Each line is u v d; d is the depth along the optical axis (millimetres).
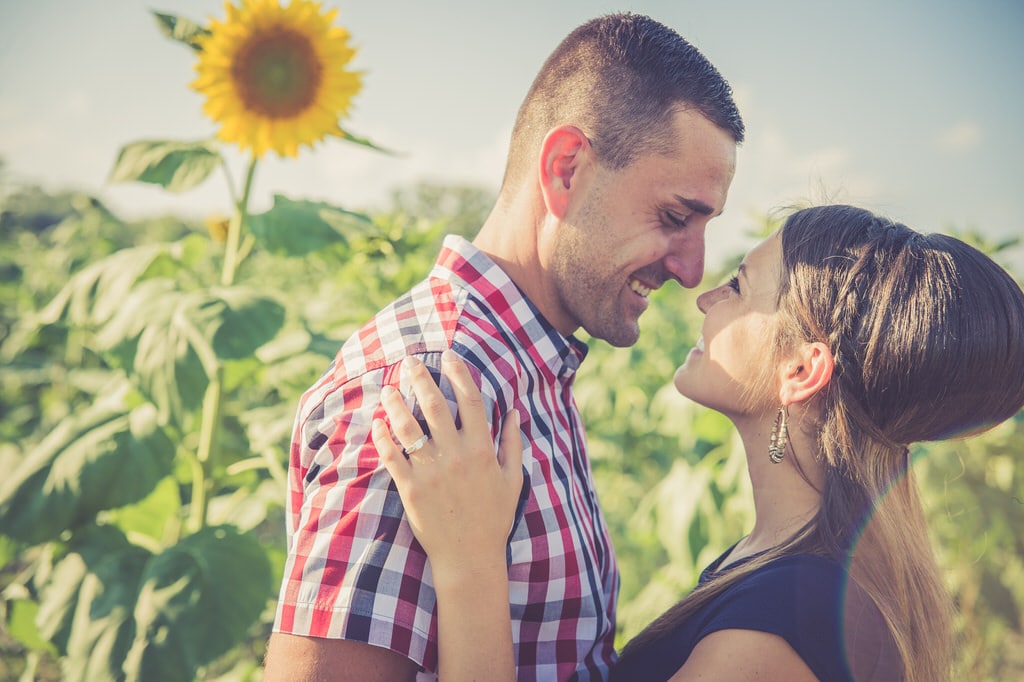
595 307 1479
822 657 1216
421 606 1158
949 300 1366
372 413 1212
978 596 3438
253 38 2113
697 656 1283
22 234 6082
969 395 1369
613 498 4387
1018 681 3625
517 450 1254
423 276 3082
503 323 1400
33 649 2500
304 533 1180
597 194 1429
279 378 2574
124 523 2531
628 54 1423
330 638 1126
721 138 1445
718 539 3025
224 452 2682
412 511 1144
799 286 1449
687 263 1472
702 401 1575
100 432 2312
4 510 2172
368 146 2221
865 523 1375
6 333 5129
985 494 3301
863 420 1406
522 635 1325
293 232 2271
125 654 2016
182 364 2021
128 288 2275
